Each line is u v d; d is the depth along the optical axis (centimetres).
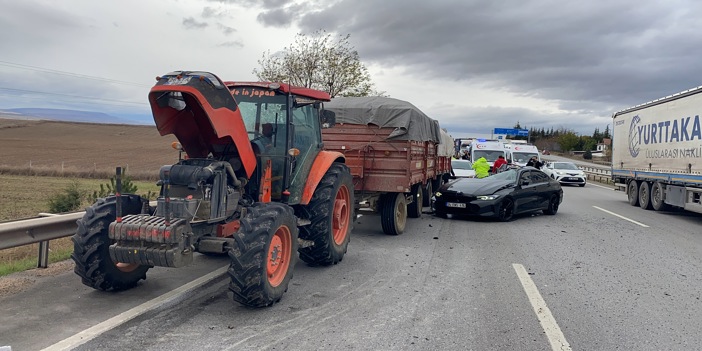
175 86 521
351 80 2586
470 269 788
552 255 907
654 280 739
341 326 522
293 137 689
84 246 566
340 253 800
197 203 547
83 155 4978
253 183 653
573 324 541
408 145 1062
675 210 1716
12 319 515
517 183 1391
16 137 6906
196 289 638
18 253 855
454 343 481
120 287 608
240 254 538
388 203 1091
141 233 517
